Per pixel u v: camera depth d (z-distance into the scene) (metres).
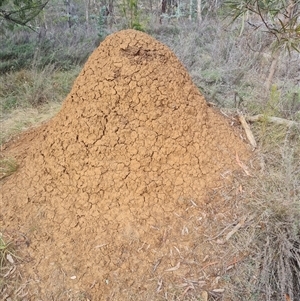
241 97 2.90
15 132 2.88
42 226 1.87
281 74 3.69
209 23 6.17
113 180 1.91
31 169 2.09
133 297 1.61
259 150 2.26
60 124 2.08
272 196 1.87
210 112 2.33
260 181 2.00
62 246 1.79
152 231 1.81
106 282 1.66
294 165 2.11
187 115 2.06
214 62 4.16
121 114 1.97
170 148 1.98
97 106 1.98
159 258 1.72
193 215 1.88
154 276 1.67
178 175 1.97
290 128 2.40
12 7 4.32
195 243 1.77
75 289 1.65
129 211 1.86
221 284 1.64
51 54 4.53
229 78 3.57
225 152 2.15
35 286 1.68
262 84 3.29
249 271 1.65
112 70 1.98
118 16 7.39
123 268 1.69
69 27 6.94
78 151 1.97
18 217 1.93
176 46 4.81
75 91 2.07
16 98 3.54
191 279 1.66
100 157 1.95
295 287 1.63
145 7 8.84
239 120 2.57
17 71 4.16
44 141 2.14
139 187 1.90
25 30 5.66
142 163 1.93
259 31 4.46
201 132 2.09
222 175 2.04
